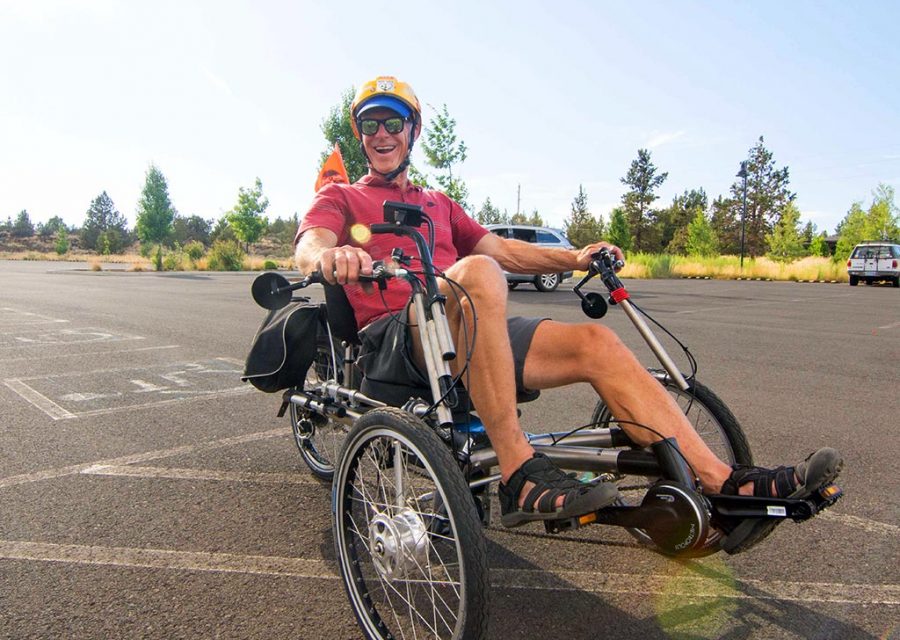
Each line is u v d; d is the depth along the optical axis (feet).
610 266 9.09
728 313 42.29
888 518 10.43
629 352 7.54
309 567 8.89
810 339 29.99
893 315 42.04
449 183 79.20
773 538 9.75
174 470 12.50
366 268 6.72
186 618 7.63
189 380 20.13
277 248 258.37
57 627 7.39
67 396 18.07
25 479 11.93
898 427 15.39
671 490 6.55
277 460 13.12
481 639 5.79
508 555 9.32
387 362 8.07
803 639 7.27
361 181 10.19
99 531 9.87
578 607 7.95
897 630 7.43
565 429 15.11
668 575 8.73
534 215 215.92
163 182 160.76
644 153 218.59
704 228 159.53
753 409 17.01
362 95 9.87
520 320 8.04
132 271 107.55
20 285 65.87
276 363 10.03
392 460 7.20
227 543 9.55
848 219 157.58
